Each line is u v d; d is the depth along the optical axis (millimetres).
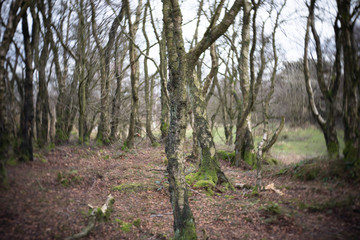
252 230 5559
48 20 10555
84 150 11930
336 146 8344
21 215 4977
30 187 6055
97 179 8352
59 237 4699
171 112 5367
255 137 17062
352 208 5574
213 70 11406
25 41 7719
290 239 4965
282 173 9203
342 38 7875
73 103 13797
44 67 10172
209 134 9430
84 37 13242
